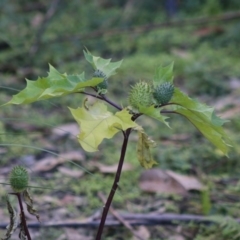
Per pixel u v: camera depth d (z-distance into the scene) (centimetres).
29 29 553
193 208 277
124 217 254
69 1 611
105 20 583
